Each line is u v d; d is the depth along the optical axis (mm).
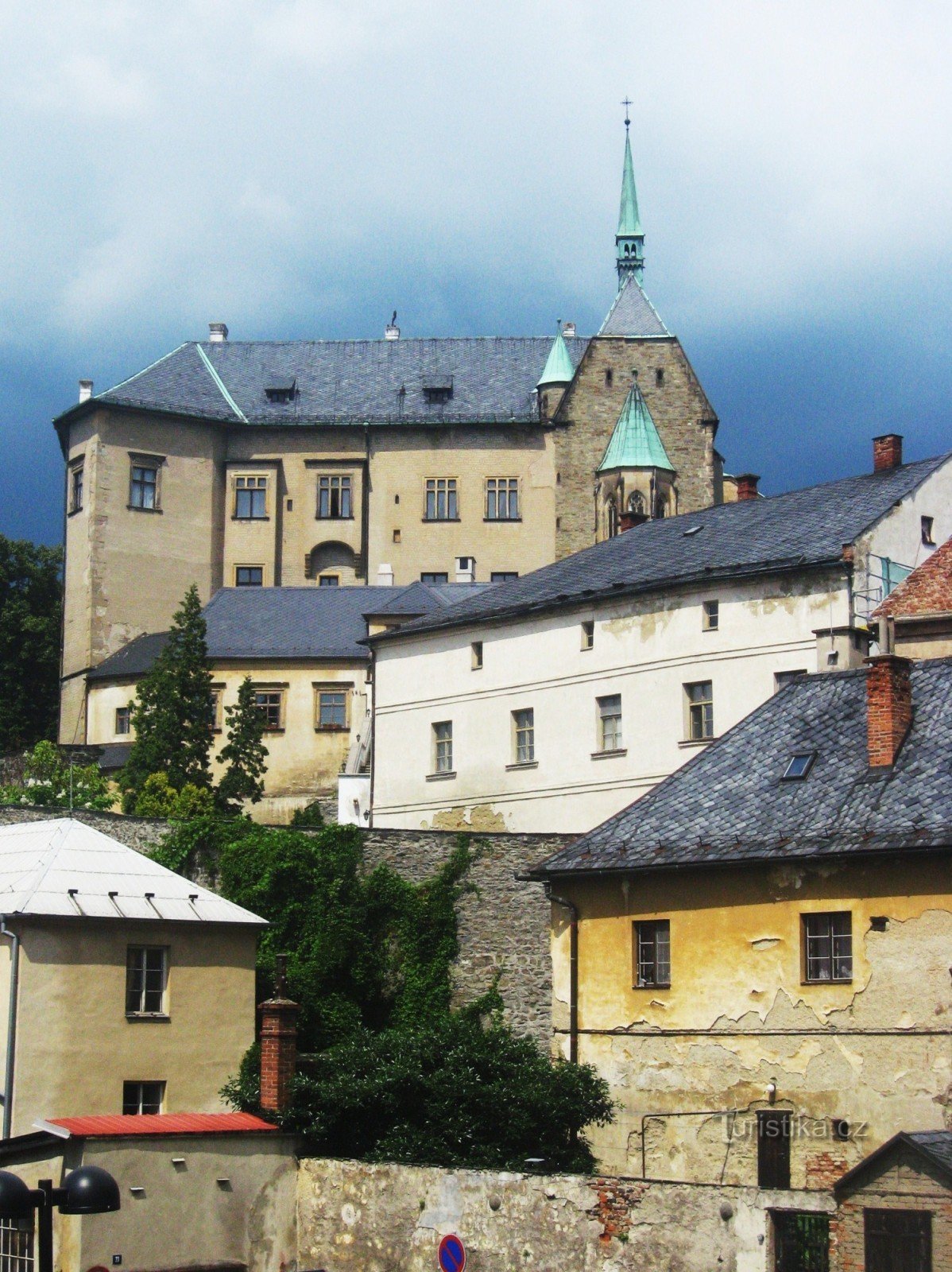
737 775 51469
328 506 132250
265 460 132250
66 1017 52000
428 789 82250
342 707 108688
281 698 108938
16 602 136125
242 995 55156
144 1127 45781
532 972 62688
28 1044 51312
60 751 108500
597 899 51219
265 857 62344
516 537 131250
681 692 73625
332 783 107625
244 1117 48281
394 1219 43812
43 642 135875
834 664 67188
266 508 131750
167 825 65438
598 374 132250
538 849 63812
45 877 53719
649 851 49969
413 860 63844
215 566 130750
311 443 132625
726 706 72250
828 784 49344
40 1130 46750
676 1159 48469
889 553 72250
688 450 131500
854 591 69938
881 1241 36594
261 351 139000
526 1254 40781
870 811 47469
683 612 74125
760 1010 47688
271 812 103938
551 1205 40562
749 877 48344
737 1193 38062
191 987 54281
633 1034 49875
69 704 125062
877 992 45938
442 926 63188
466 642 82062
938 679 50688
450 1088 49375
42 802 92312
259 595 114875
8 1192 34969
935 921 45312
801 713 52719
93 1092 52062
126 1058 52781
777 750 51750
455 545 131375
